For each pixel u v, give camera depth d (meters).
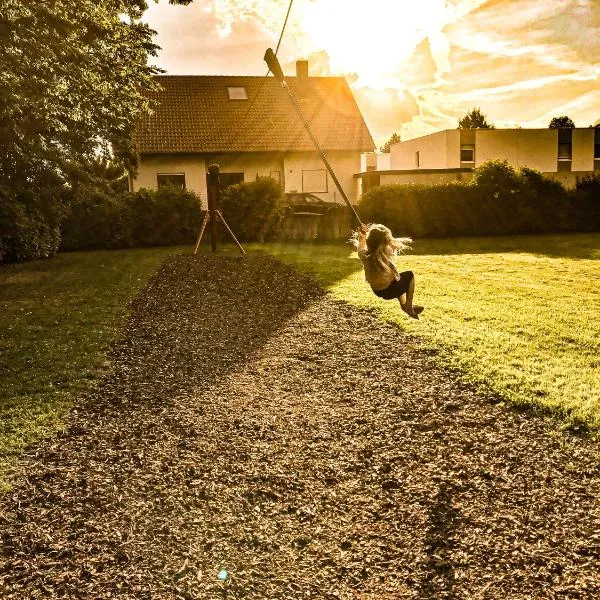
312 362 7.94
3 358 8.34
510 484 4.75
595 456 5.09
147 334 9.61
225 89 33.84
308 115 33.19
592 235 22.89
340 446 5.53
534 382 6.66
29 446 5.64
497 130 35.28
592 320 9.34
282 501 4.66
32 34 11.19
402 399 6.49
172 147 30.67
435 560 3.90
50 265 18.06
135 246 22.86
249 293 12.62
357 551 4.03
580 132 36.16
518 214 23.73
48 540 4.20
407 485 4.82
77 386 7.20
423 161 38.62
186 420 6.21
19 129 14.41
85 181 17.62
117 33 14.31
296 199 31.12
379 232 6.42
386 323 9.48
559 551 3.93
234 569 3.87
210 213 19.05
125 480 5.01
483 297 11.30
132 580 3.77
